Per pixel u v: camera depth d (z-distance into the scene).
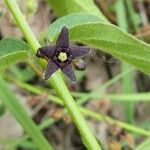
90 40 0.07
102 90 0.16
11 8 0.07
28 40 0.07
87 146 0.07
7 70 0.15
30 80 0.16
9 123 0.15
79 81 0.16
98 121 0.16
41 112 0.15
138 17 0.16
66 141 0.16
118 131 0.13
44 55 0.06
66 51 0.06
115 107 0.16
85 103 0.15
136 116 0.16
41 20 0.15
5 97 0.11
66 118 0.13
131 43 0.07
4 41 0.07
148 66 0.07
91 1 0.10
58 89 0.07
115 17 0.16
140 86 0.16
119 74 0.15
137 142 0.15
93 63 0.17
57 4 0.10
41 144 0.11
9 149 0.14
